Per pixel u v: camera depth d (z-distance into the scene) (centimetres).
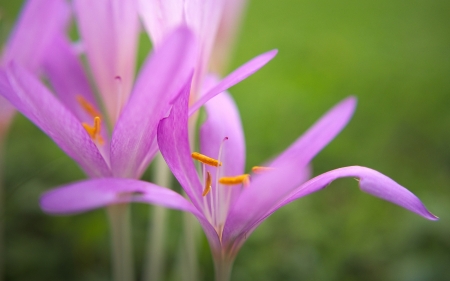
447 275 39
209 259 40
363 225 47
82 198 20
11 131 54
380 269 41
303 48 91
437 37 102
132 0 25
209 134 26
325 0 117
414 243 42
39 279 39
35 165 46
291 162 23
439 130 67
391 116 72
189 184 23
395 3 119
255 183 23
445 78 84
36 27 27
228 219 23
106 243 42
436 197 47
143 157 23
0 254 34
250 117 66
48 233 42
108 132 28
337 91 78
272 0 113
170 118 22
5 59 28
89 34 26
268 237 43
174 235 43
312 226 45
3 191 42
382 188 22
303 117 67
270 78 80
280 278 41
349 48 93
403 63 91
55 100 23
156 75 21
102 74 26
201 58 25
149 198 21
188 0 24
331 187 53
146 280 40
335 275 41
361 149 61
